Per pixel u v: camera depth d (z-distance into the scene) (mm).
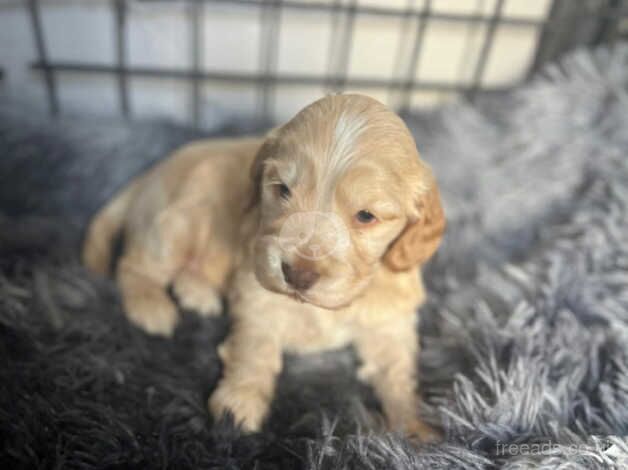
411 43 478
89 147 411
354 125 225
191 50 448
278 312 281
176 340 306
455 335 307
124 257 347
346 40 463
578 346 282
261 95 476
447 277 359
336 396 279
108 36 432
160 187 334
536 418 247
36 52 424
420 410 272
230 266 317
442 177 413
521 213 394
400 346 295
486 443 240
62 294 316
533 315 305
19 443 223
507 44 493
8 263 333
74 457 225
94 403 248
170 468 229
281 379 290
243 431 250
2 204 395
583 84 420
